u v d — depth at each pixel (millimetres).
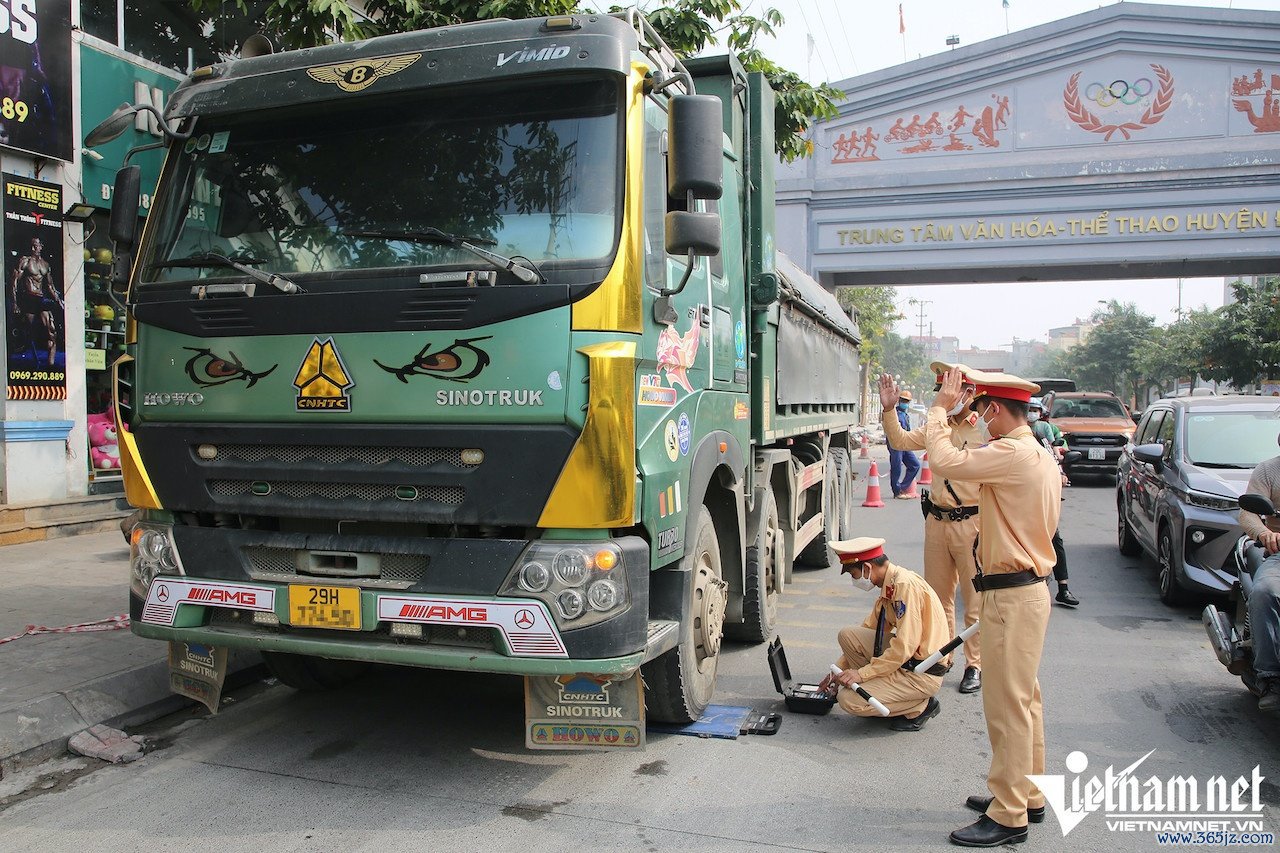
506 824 3740
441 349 3693
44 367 9500
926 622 4941
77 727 4570
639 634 3680
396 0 7629
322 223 4016
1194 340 45344
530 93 3928
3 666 5094
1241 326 38375
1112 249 22312
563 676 3914
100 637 5723
